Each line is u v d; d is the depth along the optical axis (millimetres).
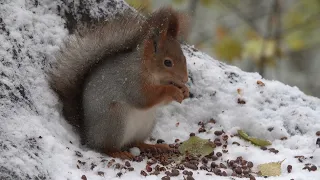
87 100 4562
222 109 4676
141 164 4520
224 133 4629
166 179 4453
